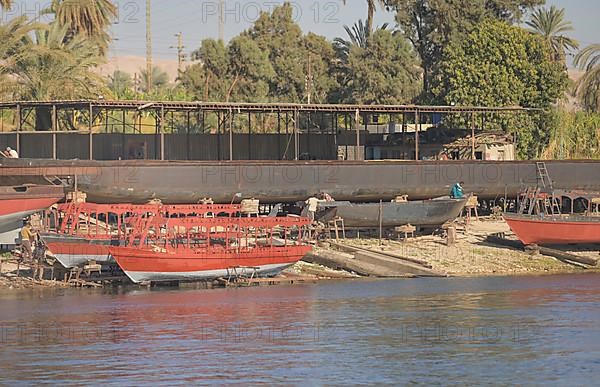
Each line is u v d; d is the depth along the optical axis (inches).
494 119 6422.2
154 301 3570.4
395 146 5959.6
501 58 6530.5
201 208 4259.4
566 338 3078.2
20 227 4148.6
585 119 7209.6
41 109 5659.5
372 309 3457.2
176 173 4544.8
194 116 7209.6
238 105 4889.3
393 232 4699.8
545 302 3609.7
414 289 3846.0
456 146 5905.5
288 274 4050.2
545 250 4559.5
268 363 2783.0
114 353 2869.1
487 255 4498.0
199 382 2615.7
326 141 5895.7
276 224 3971.5
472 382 2645.2
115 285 3848.4
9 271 3986.2
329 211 4493.1
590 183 5403.5
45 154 5442.9
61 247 3786.9
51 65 5757.9
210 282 3902.6
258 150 5723.4
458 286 3927.2
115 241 3828.7
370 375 2687.0
